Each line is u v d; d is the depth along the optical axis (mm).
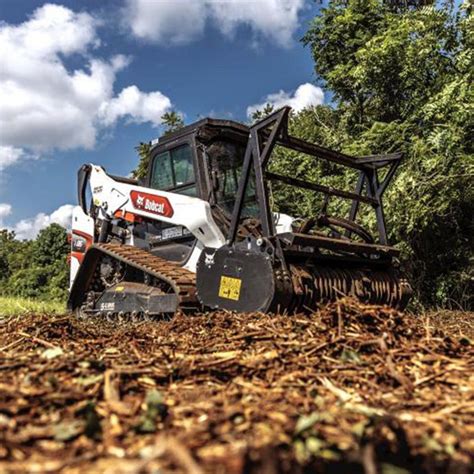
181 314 4883
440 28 9992
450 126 8266
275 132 4879
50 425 1575
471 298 9328
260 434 1480
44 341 3305
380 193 6176
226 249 4867
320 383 2223
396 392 2143
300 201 11828
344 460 1391
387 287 5605
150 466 1246
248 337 2988
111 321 5785
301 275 4723
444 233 9586
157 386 2141
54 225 51250
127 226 7539
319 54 13344
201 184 6129
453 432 1648
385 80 10680
